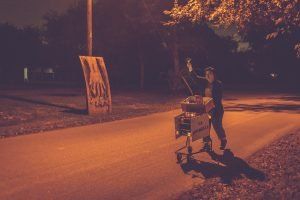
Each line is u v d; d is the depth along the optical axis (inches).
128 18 1325.0
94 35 1427.2
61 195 236.2
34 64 2127.2
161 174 283.9
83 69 651.5
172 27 1273.4
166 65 1680.6
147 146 385.7
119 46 1456.7
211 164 312.5
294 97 1145.4
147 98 1039.6
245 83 2228.1
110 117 624.4
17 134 454.9
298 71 2092.8
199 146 385.1
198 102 333.7
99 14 1391.5
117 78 1787.6
